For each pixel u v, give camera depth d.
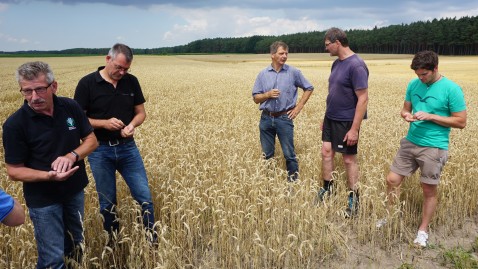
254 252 4.02
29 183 3.16
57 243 3.29
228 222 4.28
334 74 5.37
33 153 3.11
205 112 13.07
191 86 23.78
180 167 5.39
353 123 5.17
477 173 5.41
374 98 18.77
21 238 3.86
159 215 4.89
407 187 5.51
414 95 4.56
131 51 3.93
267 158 6.49
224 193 4.78
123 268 4.06
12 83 23.91
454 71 42.38
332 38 5.22
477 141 7.14
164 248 3.73
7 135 2.96
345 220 4.96
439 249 4.36
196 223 4.43
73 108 3.33
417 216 5.06
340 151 5.39
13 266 3.73
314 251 4.19
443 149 4.34
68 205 3.45
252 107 14.19
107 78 4.06
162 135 7.94
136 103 4.36
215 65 62.31
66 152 3.23
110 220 4.19
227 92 20.30
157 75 34.41
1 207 2.33
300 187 4.88
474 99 18.80
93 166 4.10
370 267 4.05
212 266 3.91
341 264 4.12
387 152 6.69
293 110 6.16
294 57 97.62
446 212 5.01
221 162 6.00
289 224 4.56
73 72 35.69
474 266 3.91
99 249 3.99
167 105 14.83
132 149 4.25
